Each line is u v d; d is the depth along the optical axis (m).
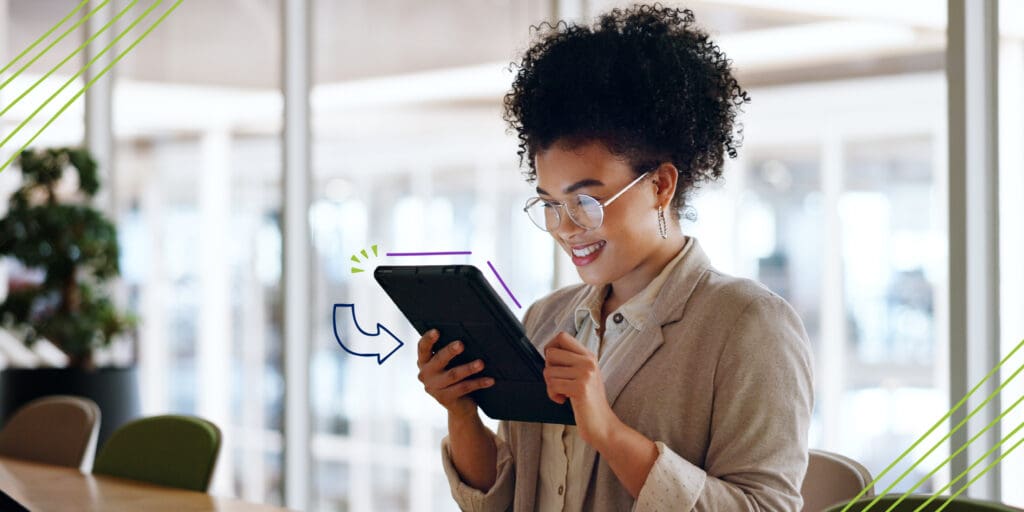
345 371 4.58
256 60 4.67
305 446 4.42
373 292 4.64
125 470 2.72
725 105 1.60
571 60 1.52
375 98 4.50
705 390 1.49
